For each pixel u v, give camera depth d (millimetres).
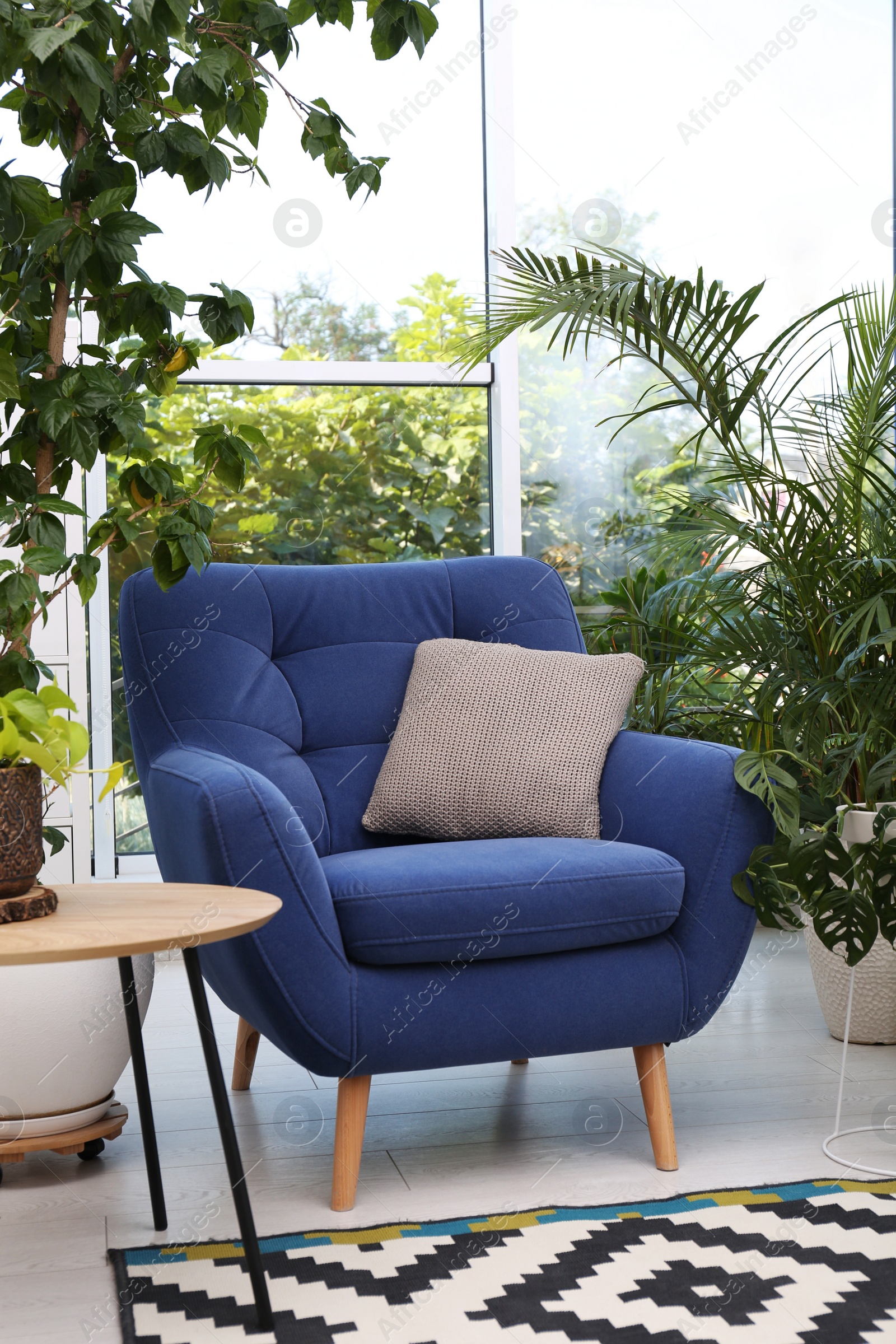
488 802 1994
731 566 3146
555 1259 1458
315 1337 1284
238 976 1607
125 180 1618
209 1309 1347
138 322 1644
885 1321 1305
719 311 2270
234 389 3184
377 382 3244
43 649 2857
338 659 2189
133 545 3086
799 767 2279
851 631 2248
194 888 1447
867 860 1879
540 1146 1838
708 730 2756
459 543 3352
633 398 3439
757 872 1786
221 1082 1302
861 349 2492
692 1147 1819
